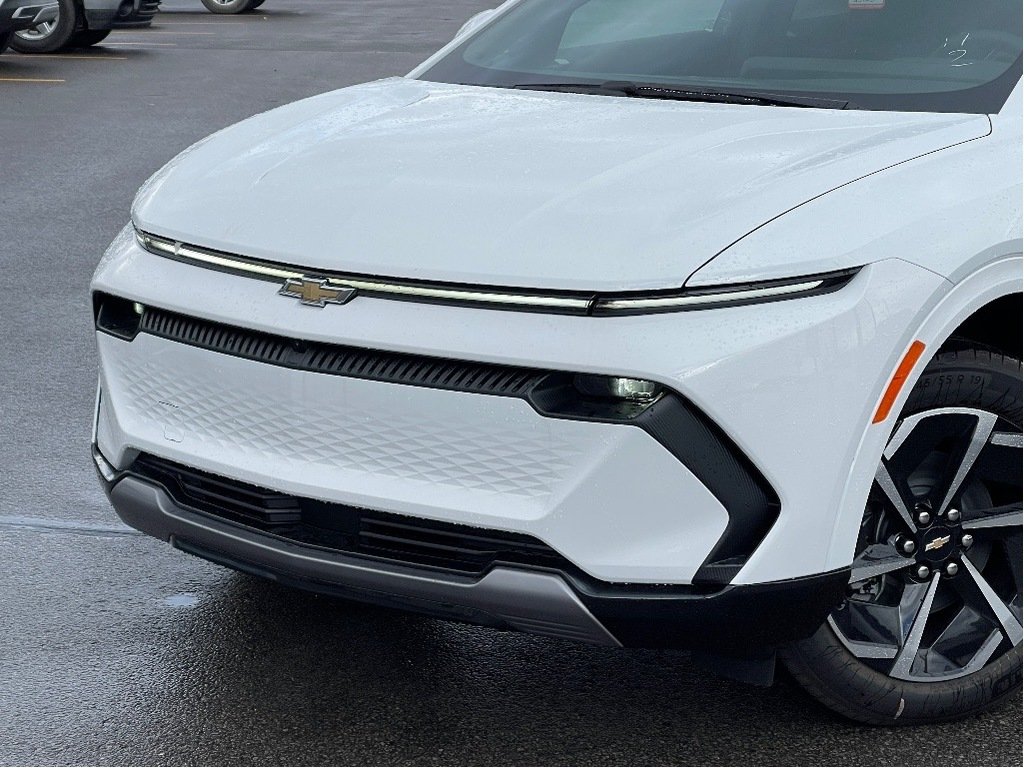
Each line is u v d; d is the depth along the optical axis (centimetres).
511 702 298
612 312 238
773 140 285
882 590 282
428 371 246
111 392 290
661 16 378
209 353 267
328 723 289
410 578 252
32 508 398
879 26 346
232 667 311
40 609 338
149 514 283
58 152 967
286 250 262
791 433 240
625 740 284
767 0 365
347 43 1719
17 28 1396
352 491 252
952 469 277
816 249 244
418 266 249
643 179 266
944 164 272
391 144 300
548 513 240
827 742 284
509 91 351
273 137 318
